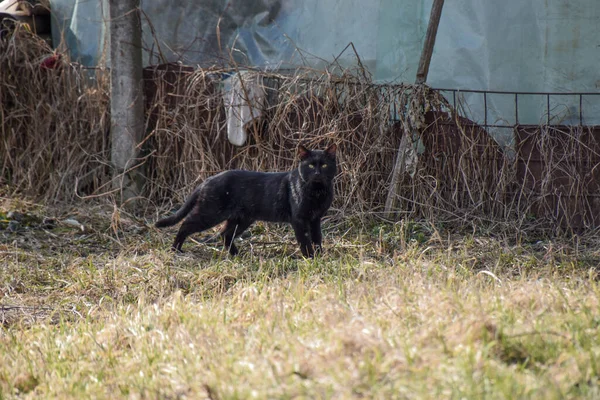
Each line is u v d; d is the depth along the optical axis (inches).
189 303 287.0
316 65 562.6
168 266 386.0
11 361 240.4
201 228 422.9
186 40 597.9
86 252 430.0
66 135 551.8
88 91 551.8
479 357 189.2
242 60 588.1
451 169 489.4
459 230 466.3
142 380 208.8
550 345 202.1
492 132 493.7
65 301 336.2
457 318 222.5
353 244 438.0
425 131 491.8
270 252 431.8
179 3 591.8
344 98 502.0
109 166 540.7
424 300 247.0
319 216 415.5
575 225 462.0
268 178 419.5
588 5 502.0
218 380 192.9
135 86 533.0
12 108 563.5
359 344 202.4
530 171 474.9
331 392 175.3
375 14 547.2
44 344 256.8
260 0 580.4
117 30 526.3
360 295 269.0
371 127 496.4
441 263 359.9
